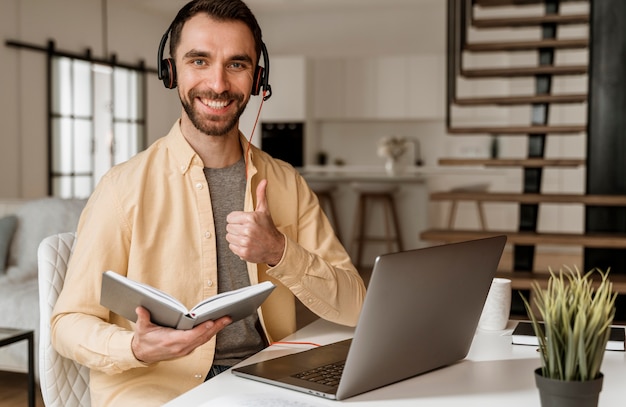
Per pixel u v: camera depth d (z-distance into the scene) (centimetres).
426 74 1012
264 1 983
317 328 194
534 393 137
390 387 140
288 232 192
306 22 1060
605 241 461
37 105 762
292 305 192
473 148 1023
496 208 913
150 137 963
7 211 476
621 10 496
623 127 500
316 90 1051
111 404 162
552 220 902
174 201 175
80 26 823
